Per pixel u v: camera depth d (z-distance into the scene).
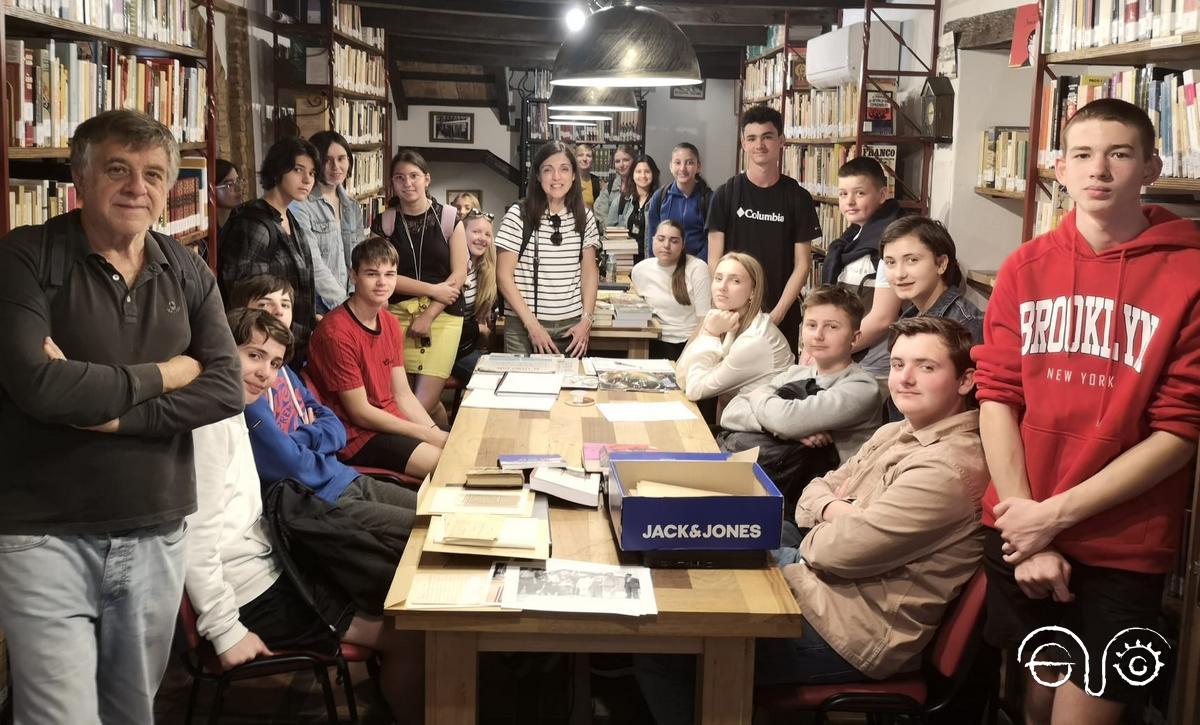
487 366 4.28
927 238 3.22
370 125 8.80
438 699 2.18
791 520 3.21
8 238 2.04
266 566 2.62
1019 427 2.29
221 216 5.76
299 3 7.43
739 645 2.16
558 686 3.21
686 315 5.29
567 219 5.06
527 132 11.98
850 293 3.32
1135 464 2.07
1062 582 2.13
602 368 4.30
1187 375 2.04
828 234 7.11
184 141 4.40
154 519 2.12
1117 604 2.13
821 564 2.34
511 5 7.88
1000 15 5.16
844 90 6.65
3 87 2.63
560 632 2.11
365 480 3.24
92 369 1.98
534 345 5.00
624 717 3.04
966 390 2.44
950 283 3.30
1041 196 4.29
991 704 2.59
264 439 2.90
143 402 2.06
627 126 12.01
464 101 12.23
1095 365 2.14
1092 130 2.11
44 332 1.99
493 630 2.10
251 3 6.93
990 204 5.70
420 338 5.12
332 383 3.76
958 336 2.44
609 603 2.12
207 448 2.36
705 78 11.73
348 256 5.63
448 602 2.10
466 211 7.86
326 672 2.55
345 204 5.64
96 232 2.08
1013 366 2.29
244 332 2.70
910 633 2.31
